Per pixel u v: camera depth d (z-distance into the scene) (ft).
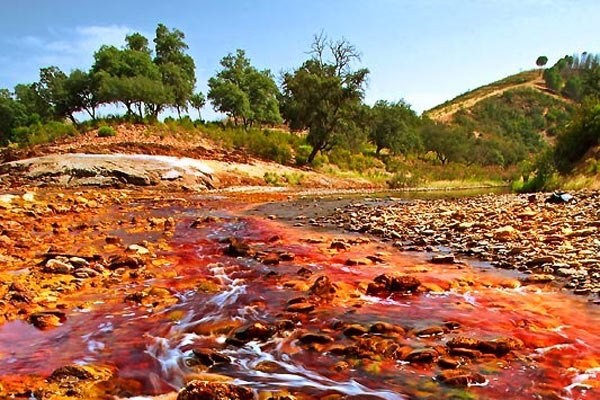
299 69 142.72
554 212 38.58
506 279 21.06
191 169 88.94
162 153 105.09
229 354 13.51
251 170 107.24
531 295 18.72
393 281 19.62
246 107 183.52
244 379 11.90
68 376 11.91
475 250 27.14
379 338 14.26
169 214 47.26
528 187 72.54
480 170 176.24
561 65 606.55
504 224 34.17
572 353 13.16
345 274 22.44
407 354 13.03
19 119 212.23
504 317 16.21
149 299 18.56
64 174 78.13
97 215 44.75
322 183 115.34
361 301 18.29
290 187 104.63
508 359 12.76
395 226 37.11
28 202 47.42
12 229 33.22
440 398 10.68
